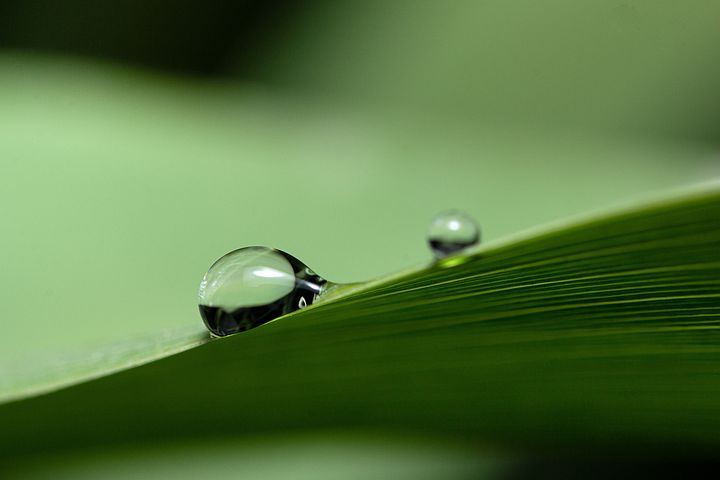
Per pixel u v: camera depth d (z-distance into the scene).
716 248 0.07
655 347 0.08
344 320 0.08
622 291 0.08
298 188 0.14
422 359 0.08
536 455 0.10
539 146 0.16
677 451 0.09
